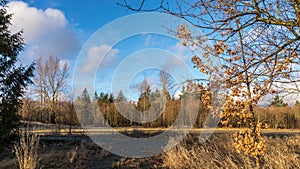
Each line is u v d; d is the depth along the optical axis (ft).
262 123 10.82
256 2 7.64
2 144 28.63
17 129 30.60
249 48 8.98
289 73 8.49
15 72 32.60
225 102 9.57
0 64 31.81
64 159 24.09
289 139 27.07
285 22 7.92
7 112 30.99
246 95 9.59
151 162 24.03
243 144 10.84
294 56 7.96
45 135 41.98
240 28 7.88
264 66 8.43
